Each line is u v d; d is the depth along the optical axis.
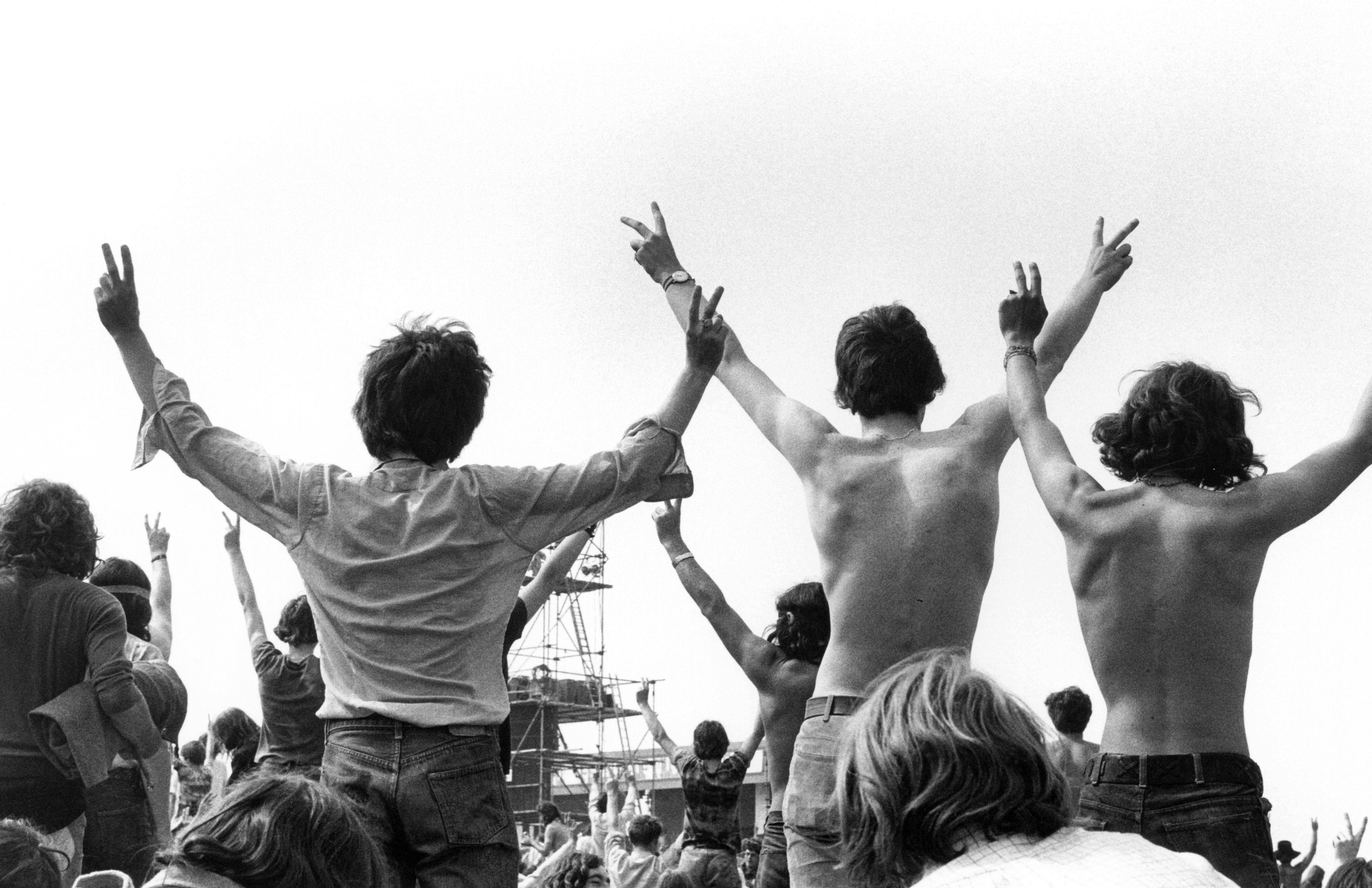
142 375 4.36
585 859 10.59
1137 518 4.30
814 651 6.04
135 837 6.15
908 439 4.81
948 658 2.38
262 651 6.68
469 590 4.11
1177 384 4.43
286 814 2.45
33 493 5.45
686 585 6.23
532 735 45.22
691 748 8.36
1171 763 4.12
